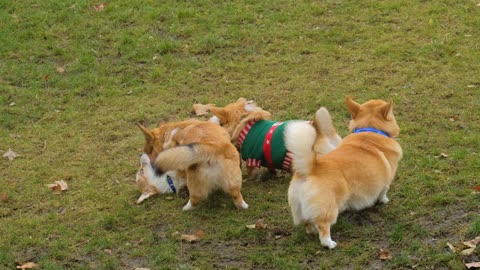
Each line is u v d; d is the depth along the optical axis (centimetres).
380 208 635
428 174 656
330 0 866
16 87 780
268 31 827
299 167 605
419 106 721
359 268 599
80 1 877
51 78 787
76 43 827
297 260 606
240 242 623
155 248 622
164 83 778
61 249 627
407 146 682
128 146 709
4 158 702
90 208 656
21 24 849
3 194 665
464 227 617
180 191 662
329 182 605
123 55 811
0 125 736
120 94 768
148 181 663
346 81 759
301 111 731
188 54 809
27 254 625
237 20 845
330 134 648
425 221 624
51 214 650
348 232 620
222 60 798
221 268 607
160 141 659
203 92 763
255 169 669
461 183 648
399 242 611
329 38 812
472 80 745
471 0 848
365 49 796
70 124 736
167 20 851
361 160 616
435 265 597
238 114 665
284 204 646
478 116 705
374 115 638
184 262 613
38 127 734
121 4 873
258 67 786
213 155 635
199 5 870
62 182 675
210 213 644
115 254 621
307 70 777
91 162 696
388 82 752
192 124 655
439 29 812
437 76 754
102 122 736
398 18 832
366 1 860
